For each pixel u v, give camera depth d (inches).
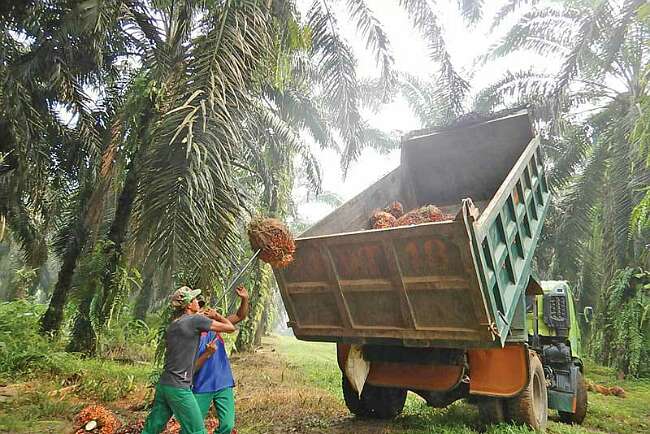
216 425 191.6
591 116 531.2
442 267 164.1
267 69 266.8
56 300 442.6
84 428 182.7
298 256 203.5
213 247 209.3
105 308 386.9
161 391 142.6
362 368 220.8
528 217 220.1
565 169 518.9
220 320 154.4
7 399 240.1
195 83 227.6
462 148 283.9
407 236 167.2
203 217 202.7
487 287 159.9
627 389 438.3
